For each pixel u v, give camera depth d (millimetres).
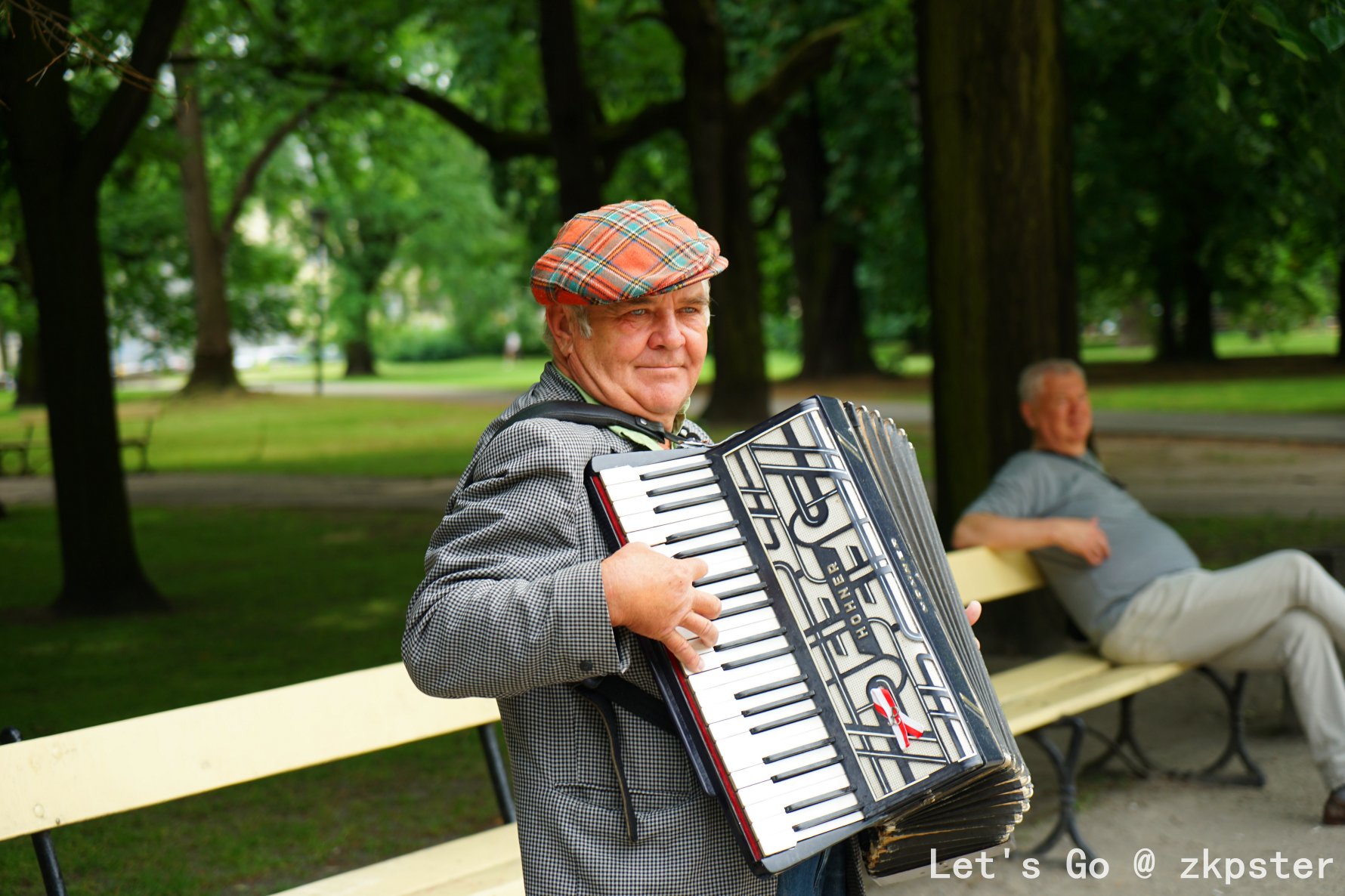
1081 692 4391
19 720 5953
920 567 2039
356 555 10859
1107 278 26656
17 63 7750
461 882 3141
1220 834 4207
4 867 4355
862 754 1813
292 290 41312
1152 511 10734
